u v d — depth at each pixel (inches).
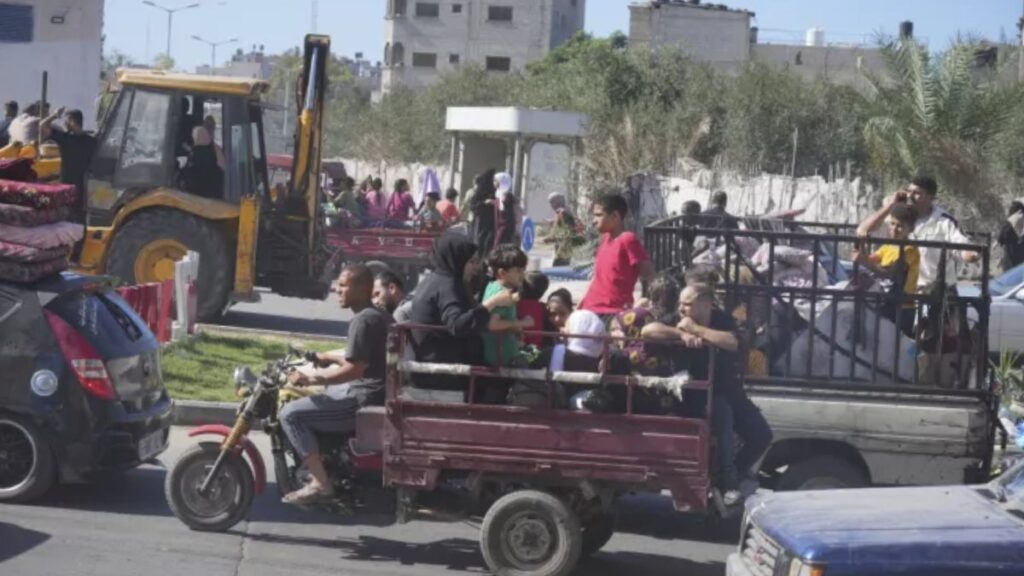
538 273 376.8
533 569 326.6
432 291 333.7
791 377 364.8
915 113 1332.4
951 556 228.8
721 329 335.0
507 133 1478.8
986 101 1318.9
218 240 690.8
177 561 329.4
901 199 389.7
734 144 1712.6
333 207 1044.5
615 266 397.1
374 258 845.2
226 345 619.2
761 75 1777.8
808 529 242.4
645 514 415.5
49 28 1085.8
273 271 732.7
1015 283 735.1
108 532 350.3
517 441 328.2
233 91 701.9
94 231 689.6
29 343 365.4
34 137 701.9
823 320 368.8
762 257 400.5
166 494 357.7
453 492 339.0
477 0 4092.0
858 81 1892.2
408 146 2331.4
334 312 815.7
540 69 3368.6
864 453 359.9
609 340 324.5
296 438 341.1
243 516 358.0
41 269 373.4
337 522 380.2
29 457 367.9
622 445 325.1
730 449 328.8
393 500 348.5
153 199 687.7
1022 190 1304.1
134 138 700.0
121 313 387.5
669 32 3238.2
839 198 1341.0
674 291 340.2
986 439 360.2
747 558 263.9
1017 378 509.4
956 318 368.8
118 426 368.8
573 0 4311.0
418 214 972.6
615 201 407.8
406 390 333.4
